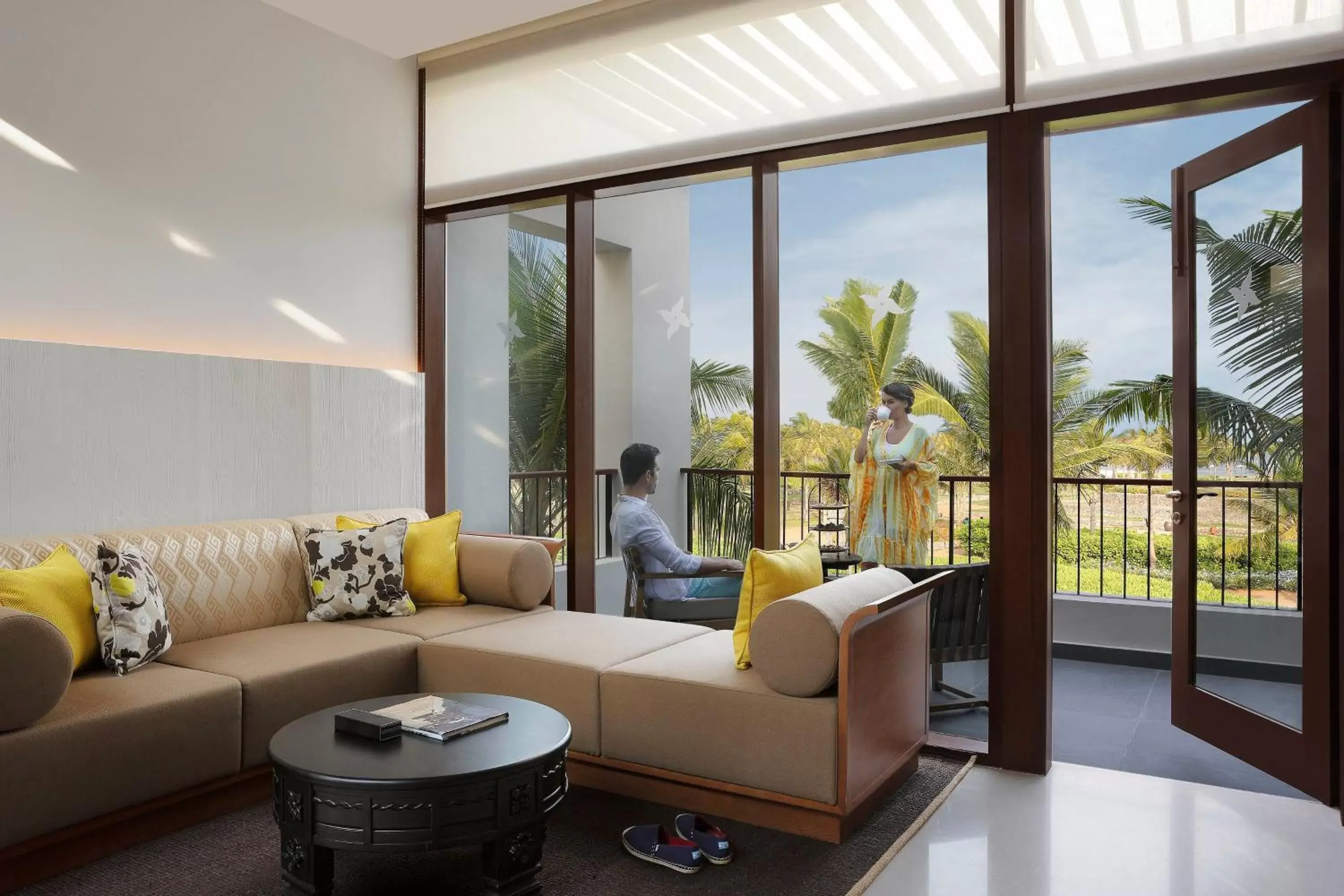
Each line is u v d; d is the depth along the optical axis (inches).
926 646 127.5
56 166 129.0
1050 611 129.9
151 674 110.9
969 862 99.3
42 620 91.3
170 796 105.3
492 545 154.5
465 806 83.1
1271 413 127.6
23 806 89.4
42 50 127.3
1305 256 119.7
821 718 101.7
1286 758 121.8
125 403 134.6
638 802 115.5
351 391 169.3
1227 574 134.5
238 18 153.3
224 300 151.5
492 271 191.0
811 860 99.0
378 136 178.9
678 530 186.9
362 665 125.0
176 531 133.6
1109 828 108.6
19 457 122.6
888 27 137.1
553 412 185.2
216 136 150.0
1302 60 110.7
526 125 172.6
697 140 153.9
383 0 139.2
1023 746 128.2
